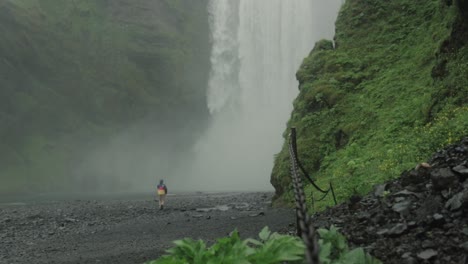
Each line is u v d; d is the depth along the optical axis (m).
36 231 16.75
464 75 12.41
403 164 9.86
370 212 6.66
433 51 16.64
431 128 10.52
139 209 23.75
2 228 18.45
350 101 17.84
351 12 22.62
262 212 14.27
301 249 3.27
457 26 13.67
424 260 4.21
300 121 19.16
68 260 9.27
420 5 20.47
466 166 6.52
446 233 4.71
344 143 16.48
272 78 70.31
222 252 3.64
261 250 3.42
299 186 3.04
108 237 12.83
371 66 19.39
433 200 5.64
